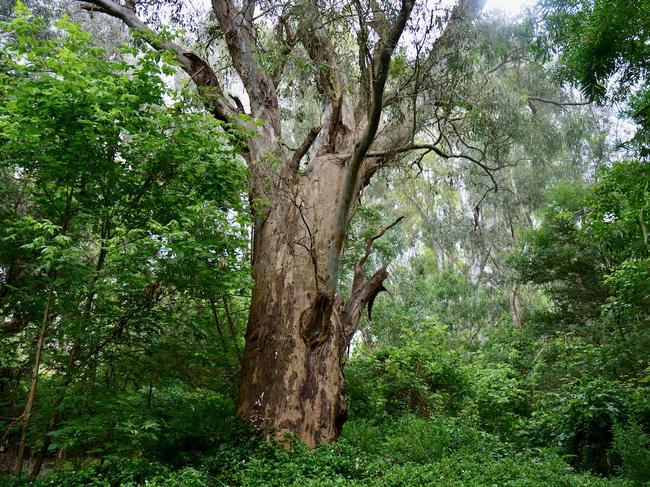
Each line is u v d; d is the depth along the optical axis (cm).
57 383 703
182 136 750
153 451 741
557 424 1015
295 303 942
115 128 685
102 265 736
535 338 1986
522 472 707
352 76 1035
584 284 1902
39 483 640
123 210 754
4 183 813
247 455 755
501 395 1341
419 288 2406
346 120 1130
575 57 623
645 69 633
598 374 1229
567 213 1791
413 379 1334
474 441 929
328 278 929
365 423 1088
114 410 694
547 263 1939
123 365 777
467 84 1198
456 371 1392
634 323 1261
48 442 715
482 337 2517
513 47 1359
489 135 1268
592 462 900
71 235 749
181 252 683
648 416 900
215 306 1045
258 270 999
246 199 1038
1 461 847
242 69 1168
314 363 904
